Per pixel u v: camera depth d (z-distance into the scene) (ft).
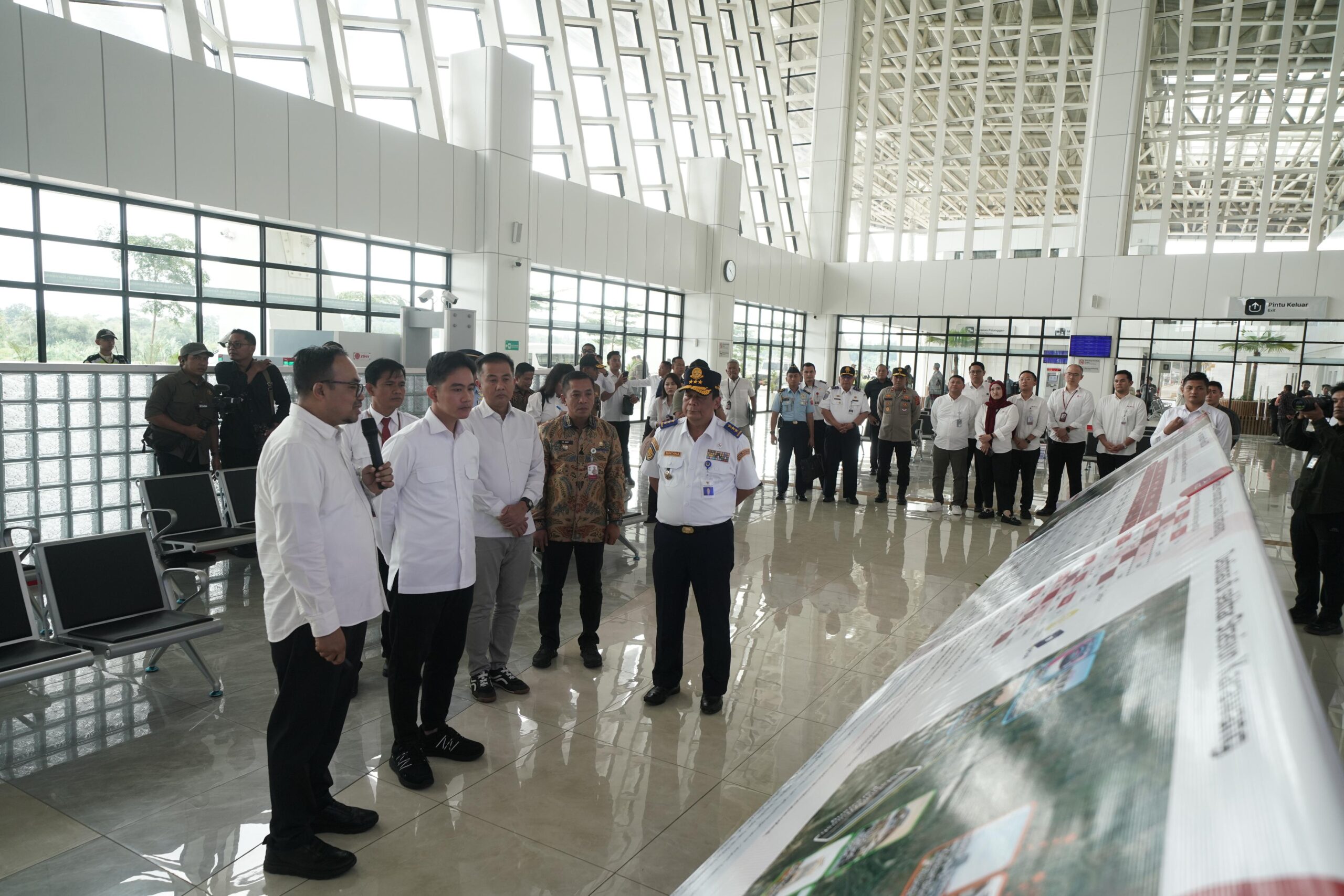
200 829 8.27
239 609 15.34
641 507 20.24
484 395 11.44
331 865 7.52
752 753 10.27
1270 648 1.01
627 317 54.34
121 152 25.32
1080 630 1.80
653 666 13.14
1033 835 1.14
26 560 15.40
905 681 2.85
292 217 30.83
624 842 8.23
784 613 16.11
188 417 16.94
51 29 23.44
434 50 41.52
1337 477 14.53
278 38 33.53
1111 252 59.21
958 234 87.15
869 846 1.58
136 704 11.10
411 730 9.37
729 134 66.18
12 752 9.77
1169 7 60.64
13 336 24.81
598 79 52.65
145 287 28.22
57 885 7.34
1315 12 58.18
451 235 37.93
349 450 11.80
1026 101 69.31
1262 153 74.08
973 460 28.45
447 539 9.41
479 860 7.87
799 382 28.50
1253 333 56.44
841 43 69.51
